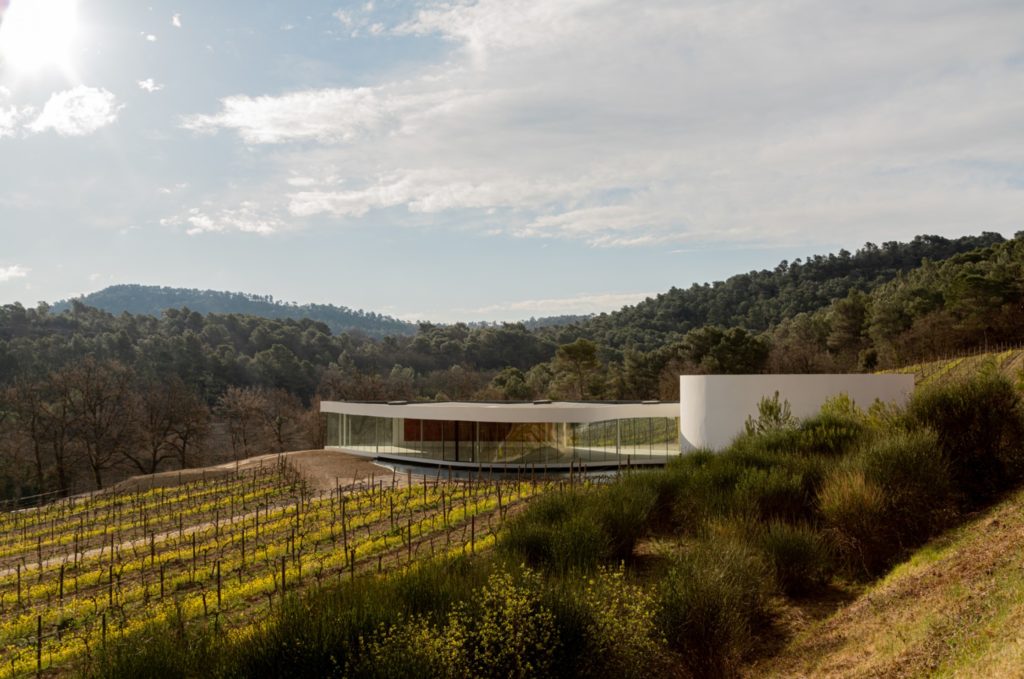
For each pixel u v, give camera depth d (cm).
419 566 908
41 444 5041
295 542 1905
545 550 1123
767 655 816
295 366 9138
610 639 693
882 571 1021
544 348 11638
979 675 568
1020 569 754
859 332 7394
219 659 713
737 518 1155
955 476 1215
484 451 3206
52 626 1405
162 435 5444
